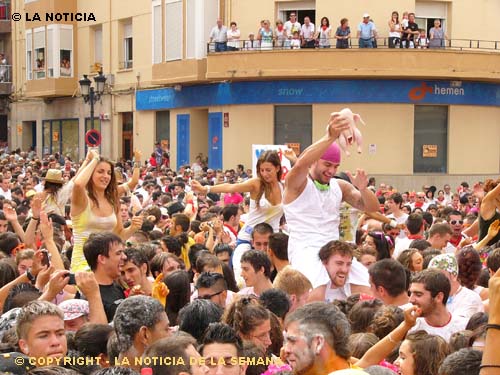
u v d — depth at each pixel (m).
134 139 40.22
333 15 33.38
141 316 6.14
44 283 8.05
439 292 7.41
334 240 8.71
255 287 8.80
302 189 9.03
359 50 31.70
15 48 48.75
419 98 32.75
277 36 33.00
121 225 10.33
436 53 31.78
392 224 12.97
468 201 21.61
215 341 5.65
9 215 12.48
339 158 9.17
